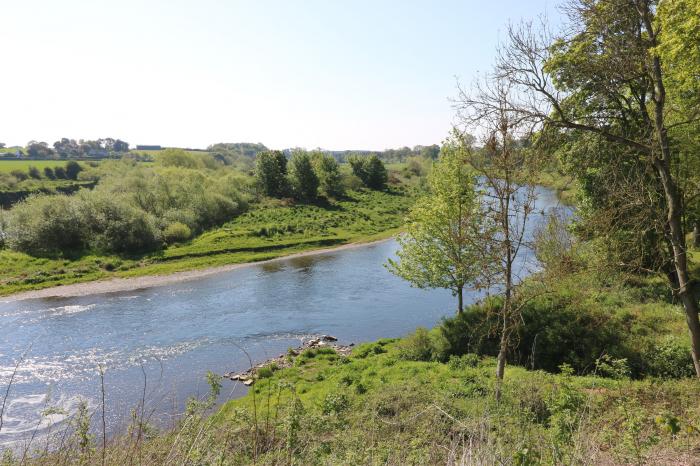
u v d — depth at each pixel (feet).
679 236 42.96
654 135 45.03
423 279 80.43
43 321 103.45
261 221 226.38
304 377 69.67
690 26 35.37
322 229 220.43
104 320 104.17
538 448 18.31
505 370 57.47
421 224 78.02
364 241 206.59
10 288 130.41
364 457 20.85
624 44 44.27
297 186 281.13
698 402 33.19
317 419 27.04
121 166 306.76
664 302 69.92
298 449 20.10
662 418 17.93
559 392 27.63
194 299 121.80
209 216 223.10
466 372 57.47
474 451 16.07
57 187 257.55
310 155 328.08
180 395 64.28
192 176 263.70
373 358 74.54
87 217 169.48
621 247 50.34
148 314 108.78
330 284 134.10
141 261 163.53
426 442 22.25
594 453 17.90
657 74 42.47
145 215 183.32
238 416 20.43
